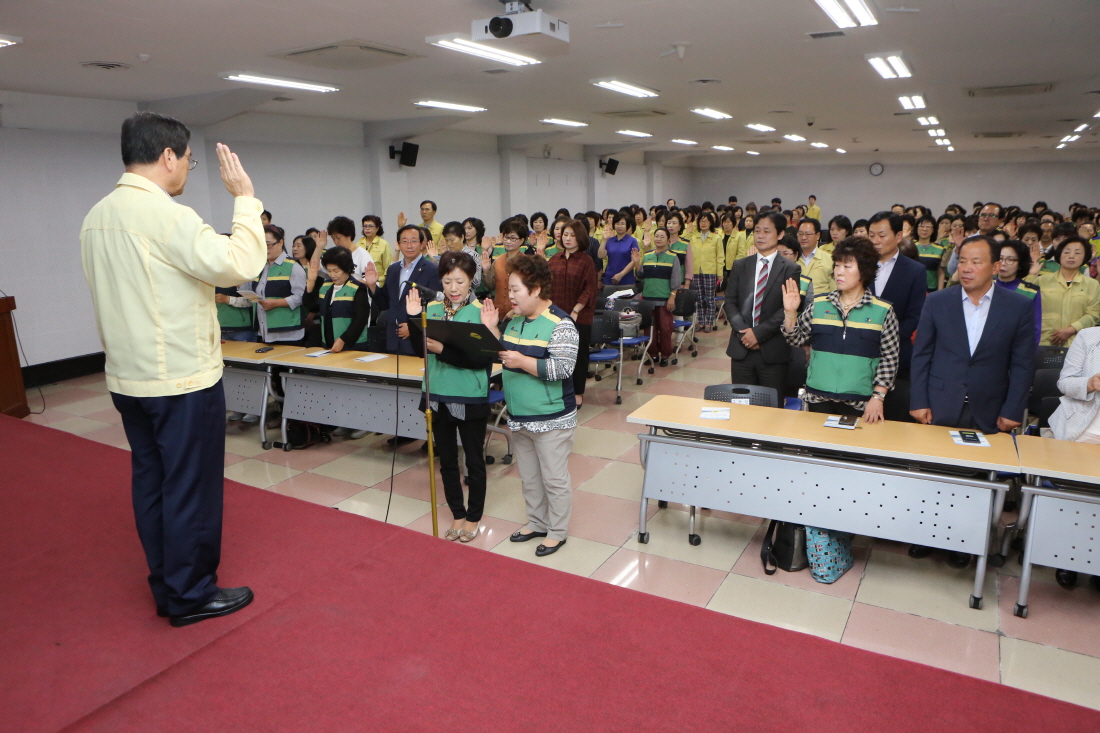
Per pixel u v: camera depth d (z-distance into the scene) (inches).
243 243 66.8
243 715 60.7
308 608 76.4
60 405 245.1
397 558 87.6
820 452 125.3
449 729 59.0
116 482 114.9
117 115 300.8
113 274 65.9
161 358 66.9
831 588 119.7
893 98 351.3
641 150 758.5
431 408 134.6
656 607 77.5
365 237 304.8
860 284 130.7
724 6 177.2
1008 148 684.7
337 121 415.2
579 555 131.9
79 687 64.2
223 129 350.3
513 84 297.0
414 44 212.5
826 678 66.0
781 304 159.3
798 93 333.4
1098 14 186.9
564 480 130.4
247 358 186.1
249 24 183.6
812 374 137.8
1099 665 97.5
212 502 73.5
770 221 159.0
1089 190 703.7
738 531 142.6
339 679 65.2
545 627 73.4
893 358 129.8
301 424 197.0
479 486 136.3
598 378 267.4
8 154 265.6
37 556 89.7
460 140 514.0
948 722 60.4
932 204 772.0
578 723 59.7
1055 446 113.0
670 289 283.4
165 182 69.5
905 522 114.3
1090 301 187.8
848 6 175.9
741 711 61.5
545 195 616.1
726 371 280.8
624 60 246.7
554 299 217.3
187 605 72.9
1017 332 118.7
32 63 219.8
